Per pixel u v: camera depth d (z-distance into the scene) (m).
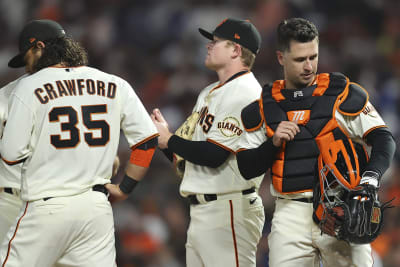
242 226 15.38
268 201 29.61
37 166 13.91
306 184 13.40
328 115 13.27
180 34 48.47
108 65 46.44
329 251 13.36
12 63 15.58
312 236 13.51
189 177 15.79
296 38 13.38
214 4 49.50
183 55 44.44
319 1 48.47
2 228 16.14
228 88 15.55
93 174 14.12
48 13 52.44
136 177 14.82
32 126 13.87
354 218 12.22
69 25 51.12
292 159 13.53
